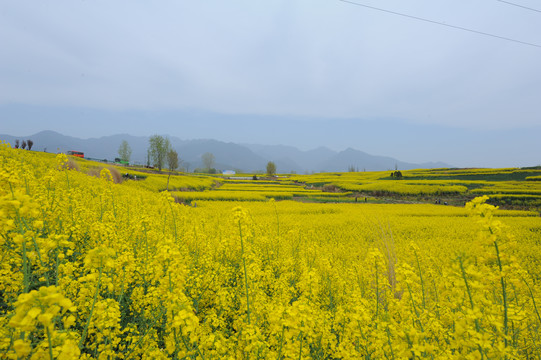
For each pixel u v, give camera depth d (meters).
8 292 3.36
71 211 6.41
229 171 171.75
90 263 2.46
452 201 47.41
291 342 2.81
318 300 5.65
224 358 2.78
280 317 2.66
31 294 1.61
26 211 2.45
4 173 2.82
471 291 2.94
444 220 24.83
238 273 6.05
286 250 9.22
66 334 1.89
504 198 45.38
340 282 5.80
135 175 43.38
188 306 2.56
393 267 5.79
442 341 3.31
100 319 2.63
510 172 77.44
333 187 61.94
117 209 8.80
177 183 45.69
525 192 48.94
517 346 3.54
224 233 9.85
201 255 6.61
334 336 3.67
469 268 2.76
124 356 2.97
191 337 2.46
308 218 23.36
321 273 6.57
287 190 57.41
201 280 4.99
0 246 3.32
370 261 4.21
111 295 3.86
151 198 19.14
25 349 1.66
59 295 1.64
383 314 3.41
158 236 5.68
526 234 18.69
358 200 47.88
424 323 3.48
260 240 8.24
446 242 15.87
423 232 19.31
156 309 3.63
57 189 7.23
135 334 3.52
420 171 104.69
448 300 3.67
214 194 39.12
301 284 4.01
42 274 3.77
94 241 4.98
